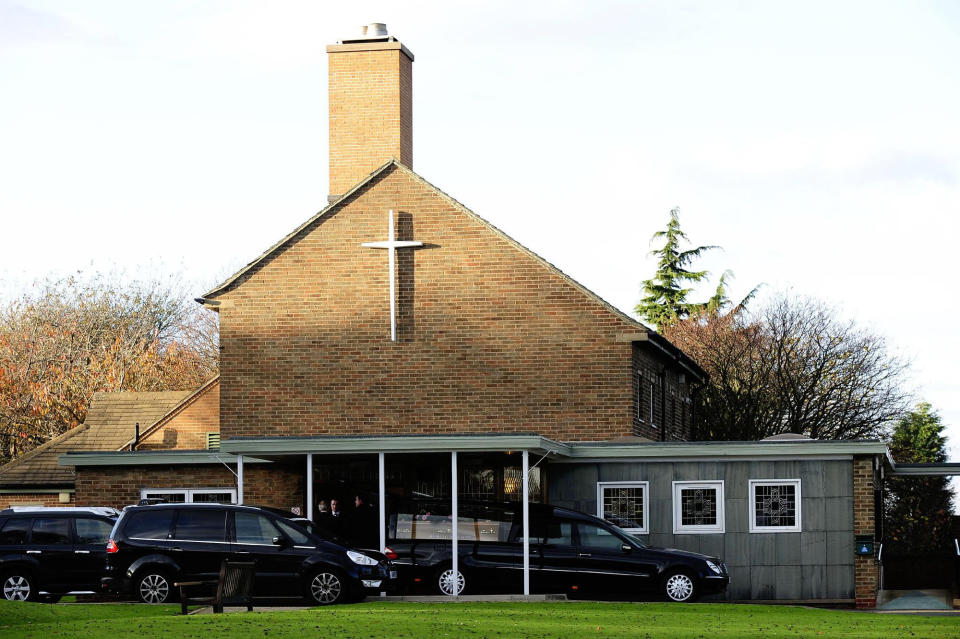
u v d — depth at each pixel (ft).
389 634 59.88
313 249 113.91
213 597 78.54
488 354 111.24
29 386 175.94
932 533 188.44
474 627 63.41
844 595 93.40
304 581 77.61
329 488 101.24
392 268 112.27
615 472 96.94
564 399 110.01
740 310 188.24
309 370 112.57
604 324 110.11
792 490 94.99
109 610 74.38
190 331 220.64
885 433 173.78
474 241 112.37
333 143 120.57
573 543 85.56
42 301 204.64
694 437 148.15
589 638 60.39
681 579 84.23
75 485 107.76
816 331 176.45
